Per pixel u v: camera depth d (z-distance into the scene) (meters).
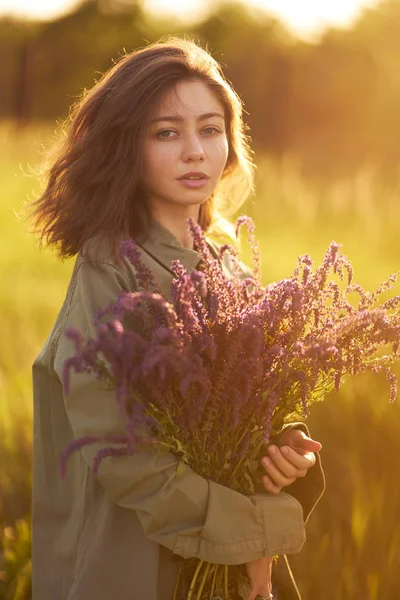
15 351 4.92
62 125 2.27
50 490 2.02
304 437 1.96
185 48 2.00
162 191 1.97
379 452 3.35
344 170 16.81
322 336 1.72
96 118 2.01
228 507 1.79
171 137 1.94
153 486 1.75
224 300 1.73
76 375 1.76
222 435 1.79
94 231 1.93
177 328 1.61
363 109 23.75
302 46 27.34
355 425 3.50
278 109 26.66
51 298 6.52
